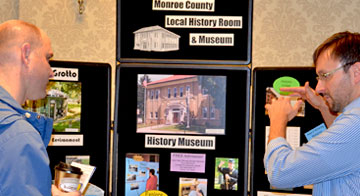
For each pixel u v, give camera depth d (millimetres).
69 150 1768
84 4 1864
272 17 1816
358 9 1777
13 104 1041
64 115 1764
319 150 1102
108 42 1870
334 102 1202
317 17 1799
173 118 1809
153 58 1806
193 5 1788
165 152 1812
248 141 1772
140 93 1815
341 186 1133
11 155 931
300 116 1739
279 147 1247
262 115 1758
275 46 1815
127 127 1816
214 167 1790
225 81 1785
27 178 935
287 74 1740
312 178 1124
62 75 1760
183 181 1805
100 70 1803
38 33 1177
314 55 1276
